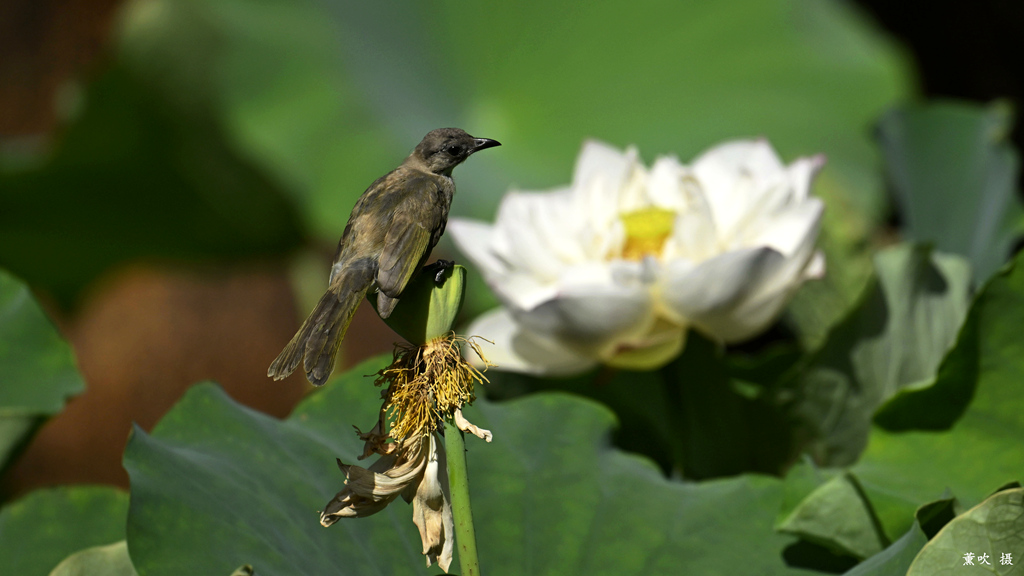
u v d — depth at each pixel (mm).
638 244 7188
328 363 6973
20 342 7148
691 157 7711
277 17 7996
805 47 8094
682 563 7051
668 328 7168
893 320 7152
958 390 7066
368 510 6949
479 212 7594
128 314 12352
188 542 6996
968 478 7059
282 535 7027
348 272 7000
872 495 7039
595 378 7223
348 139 7660
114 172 7887
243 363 12266
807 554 7059
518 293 7180
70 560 7004
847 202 7258
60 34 12523
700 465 7199
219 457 7066
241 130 7648
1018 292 7039
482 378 6961
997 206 7348
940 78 12523
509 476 7105
